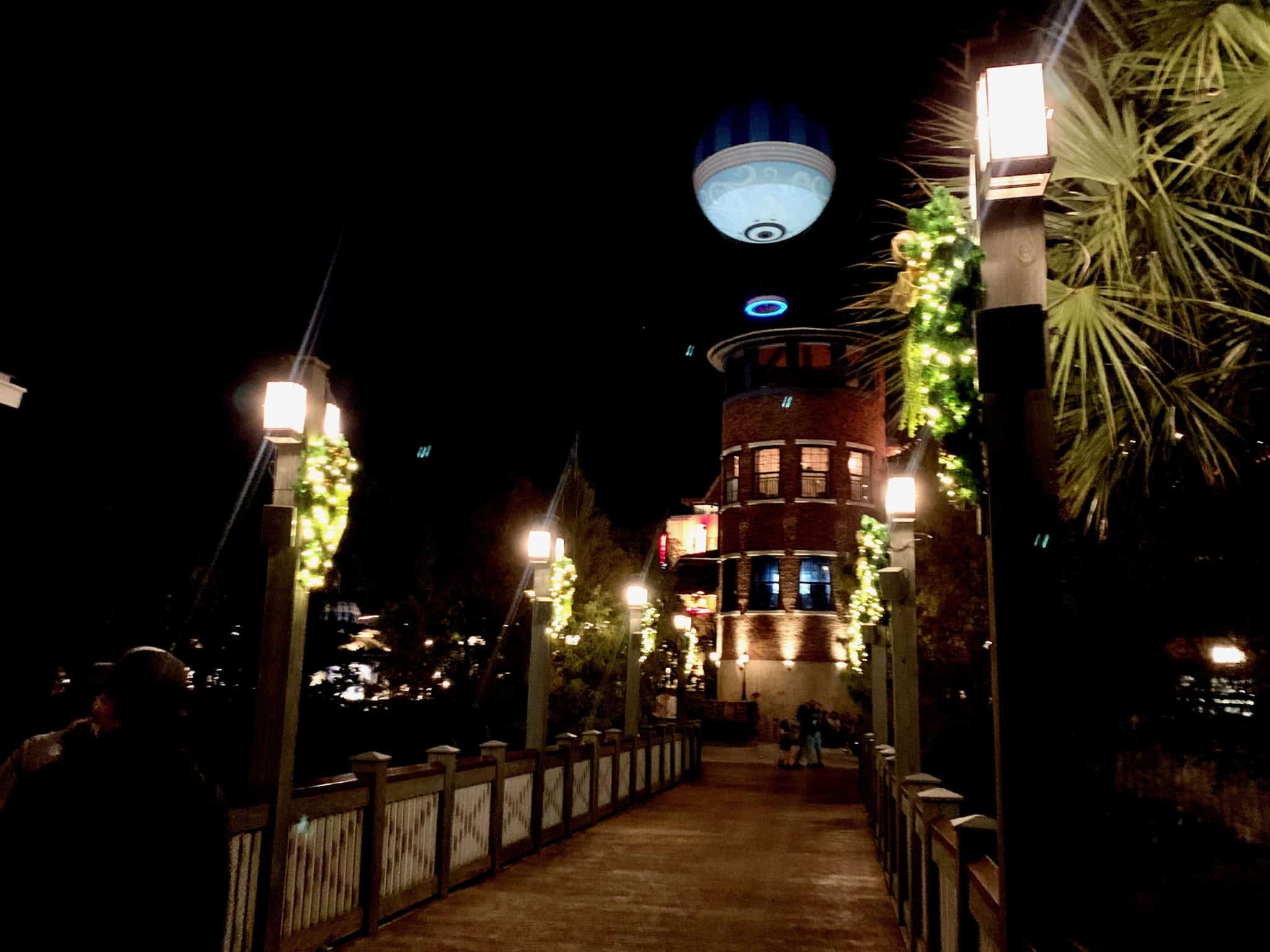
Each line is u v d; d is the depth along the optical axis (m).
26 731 9.81
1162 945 5.36
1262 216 4.30
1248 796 7.13
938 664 13.46
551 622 12.14
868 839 12.94
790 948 7.04
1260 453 5.58
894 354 4.90
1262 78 3.54
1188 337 4.15
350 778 7.09
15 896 2.27
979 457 4.08
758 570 37.22
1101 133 3.84
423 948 6.80
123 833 2.31
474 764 9.30
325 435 6.59
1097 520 6.05
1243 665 7.27
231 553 12.43
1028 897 3.12
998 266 3.61
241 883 5.52
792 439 37.19
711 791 19.64
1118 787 7.67
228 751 12.55
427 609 17.77
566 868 10.17
